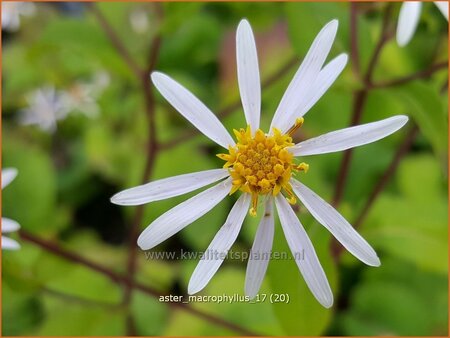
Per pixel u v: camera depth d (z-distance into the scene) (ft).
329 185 0.39
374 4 0.27
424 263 0.30
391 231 0.30
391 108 0.30
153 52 0.30
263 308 0.35
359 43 0.26
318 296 0.18
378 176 0.39
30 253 0.33
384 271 0.37
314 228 0.23
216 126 0.19
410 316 0.35
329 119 0.34
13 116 0.49
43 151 0.47
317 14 0.26
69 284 0.33
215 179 0.19
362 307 0.36
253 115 0.19
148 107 0.30
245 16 0.35
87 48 0.32
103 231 0.46
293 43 0.25
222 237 0.19
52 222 0.37
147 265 0.40
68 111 0.46
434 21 0.28
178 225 0.18
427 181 0.39
